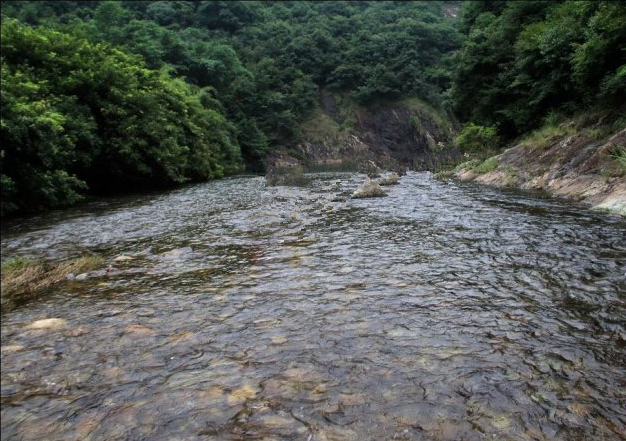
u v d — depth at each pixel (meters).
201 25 76.81
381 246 7.01
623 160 9.85
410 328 3.88
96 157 21.91
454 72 22.34
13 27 21.80
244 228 9.57
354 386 3.01
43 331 4.52
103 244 9.16
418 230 8.08
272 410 2.79
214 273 6.15
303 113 65.44
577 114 14.71
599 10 13.24
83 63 22.92
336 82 70.69
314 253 6.82
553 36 15.09
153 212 13.66
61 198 17.11
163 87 30.05
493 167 16.30
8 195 15.14
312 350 3.58
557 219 8.27
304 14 92.00
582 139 12.54
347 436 2.49
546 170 13.12
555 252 6.02
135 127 23.00
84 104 22.17
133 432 2.73
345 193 15.18
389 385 2.99
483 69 20.89
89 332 4.41
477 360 3.25
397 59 70.38
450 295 4.63
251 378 3.22
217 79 53.94
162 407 2.96
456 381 2.98
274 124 57.94
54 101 20.06
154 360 3.67
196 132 29.86
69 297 5.61
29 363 3.84
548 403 2.69
